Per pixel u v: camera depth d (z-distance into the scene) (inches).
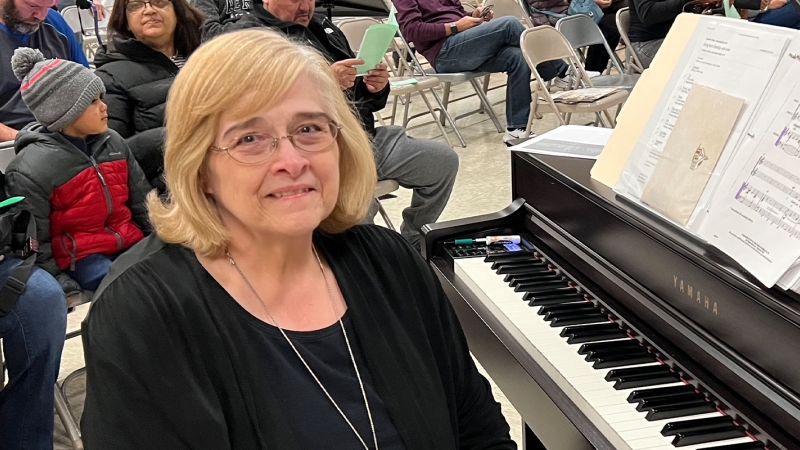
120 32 104.9
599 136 74.5
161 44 107.4
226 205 40.6
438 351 46.6
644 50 186.2
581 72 164.4
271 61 39.1
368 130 117.6
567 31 175.2
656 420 44.8
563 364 50.8
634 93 58.5
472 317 61.4
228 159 39.2
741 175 45.2
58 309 78.6
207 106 38.2
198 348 38.4
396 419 41.8
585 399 47.1
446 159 123.3
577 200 61.0
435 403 43.6
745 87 46.4
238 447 38.3
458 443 46.8
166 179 41.0
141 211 92.5
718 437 42.9
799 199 41.3
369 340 42.6
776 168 42.9
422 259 48.6
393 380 42.4
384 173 120.3
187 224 40.9
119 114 102.8
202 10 127.9
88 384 37.9
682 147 50.3
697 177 48.3
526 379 52.8
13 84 116.6
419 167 120.9
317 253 45.4
